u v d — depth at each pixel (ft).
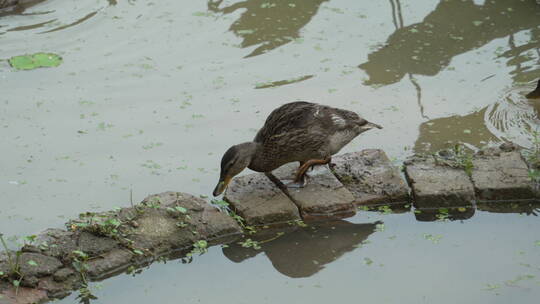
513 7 47.29
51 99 37.40
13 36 43.88
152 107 36.83
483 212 28.94
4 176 31.19
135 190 30.42
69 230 27.17
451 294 24.23
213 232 27.55
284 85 38.73
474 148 32.71
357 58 41.45
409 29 44.65
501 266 25.68
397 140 33.78
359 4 48.32
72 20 46.16
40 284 24.32
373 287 24.81
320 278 25.48
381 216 28.91
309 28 45.09
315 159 30.09
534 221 28.30
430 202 29.04
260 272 25.90
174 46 43.04
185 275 25.75
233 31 44.78
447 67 40.16
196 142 33.94
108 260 25.59
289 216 28.45
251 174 31.14
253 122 35.40
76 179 31.17
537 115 35.27
